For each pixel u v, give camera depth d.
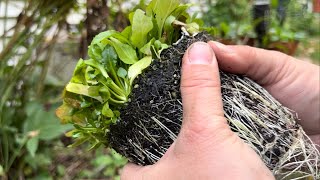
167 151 0.17
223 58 0.18
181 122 0.17
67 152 0.44
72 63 0.47
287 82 0.21
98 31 0.34
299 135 0.18
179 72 0.17
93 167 0.45
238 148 0.15
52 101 0.42
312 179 0.18
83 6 0.36
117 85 0.17
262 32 0.45
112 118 0.17
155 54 0.17
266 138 0.17
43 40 0.38
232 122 0.17
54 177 0.43
